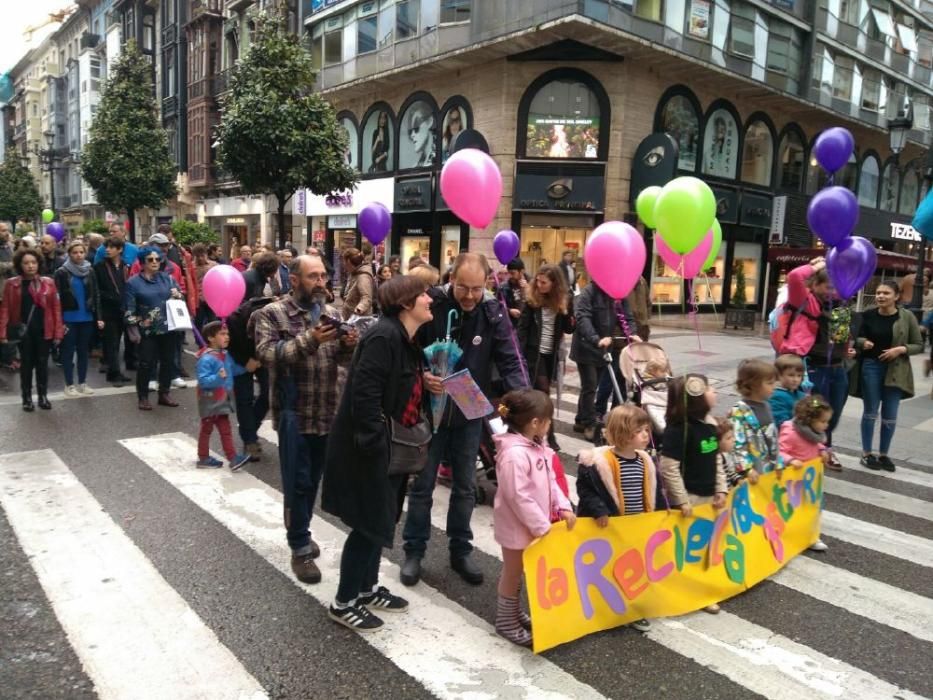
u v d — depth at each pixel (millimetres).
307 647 3107
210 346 5652
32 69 71688
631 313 7141
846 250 5566
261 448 6168
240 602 3496
